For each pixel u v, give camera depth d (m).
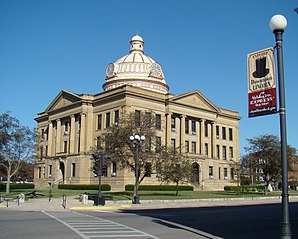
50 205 32.50
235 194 58.00
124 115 50.62
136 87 67.44
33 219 20.78
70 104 75.38
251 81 12.21
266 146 58.47
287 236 10.52
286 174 10.83
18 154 52.94
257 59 12.16
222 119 85.69
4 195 45.34
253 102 12.05
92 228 16.67
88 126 72.06
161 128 69.81
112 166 65.88
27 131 54.09
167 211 28.64
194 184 74.12
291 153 58.47
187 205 36.50
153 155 46.00
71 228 16.55
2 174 68.19
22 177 97.06
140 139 36.62
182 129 73.25
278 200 47.84
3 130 51.69
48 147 81.94
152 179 66.56
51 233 14.89
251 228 17.45
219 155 83.06
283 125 11.03
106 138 45.94
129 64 81.31
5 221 19.53
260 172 61.41
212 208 32.97
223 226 18.22
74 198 40.75
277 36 11.42
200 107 77.38
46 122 87.06
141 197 41.94
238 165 60.38
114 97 67.81
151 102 69.38
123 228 16.84
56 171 77.25
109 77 81.94
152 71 79.88
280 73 11.27
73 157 72.56
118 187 63.16
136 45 88.25
